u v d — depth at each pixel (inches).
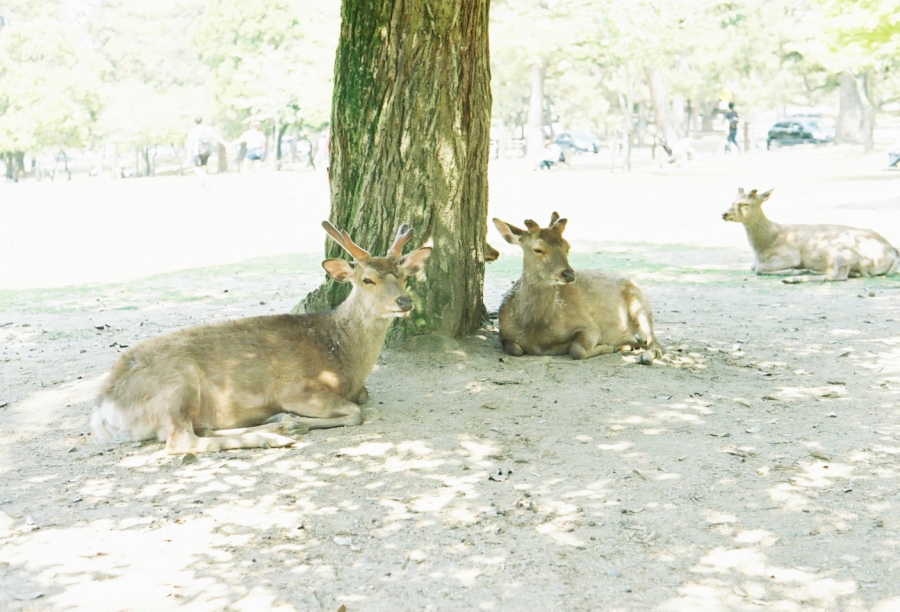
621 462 207.3
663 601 147.0
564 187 1098.7
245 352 232.2
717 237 654.5
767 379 277.0
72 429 242.1
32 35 2246.6
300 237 730.2
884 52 911.7
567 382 274.8
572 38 1270.9
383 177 297.7
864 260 457.1
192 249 666.8
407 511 183.3
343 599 149.3
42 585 154.9
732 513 179.0
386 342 301.0
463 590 151.5
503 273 506.6
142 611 146.2
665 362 299.1
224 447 221.0
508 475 201.0
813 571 155.5
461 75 296.8
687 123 2283.5
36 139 2180.1
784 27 1706.4
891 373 280.4
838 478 195.5
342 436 229.3
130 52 2714.1
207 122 2267.5
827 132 2007.9
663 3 1236.5
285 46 2071.9
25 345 343.9
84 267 583.8
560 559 161.5
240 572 158.9
